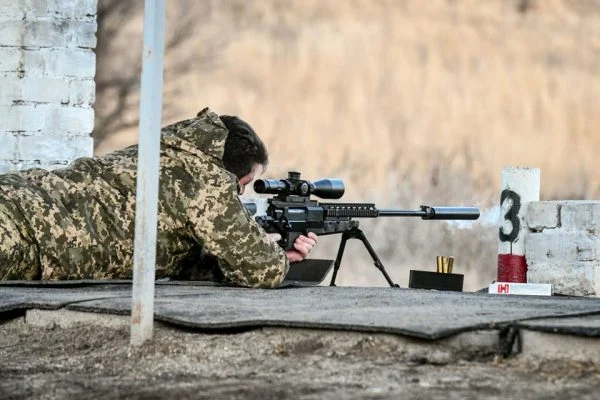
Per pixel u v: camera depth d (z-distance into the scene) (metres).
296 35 71.25
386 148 67.56
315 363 10.20
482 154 68.88
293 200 15.57
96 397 9.53
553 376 9.60
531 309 11.79
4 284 14.12
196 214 14.64
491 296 13.60
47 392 9.79
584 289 20.06
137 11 62.09
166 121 67.56
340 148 67.50
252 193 45.38
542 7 76.62
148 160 10.78
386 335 10.49
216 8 69.88
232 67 69.31
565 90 73.00
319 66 70.56
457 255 51.62
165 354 10.73
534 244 20.56
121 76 60.78
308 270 16.27
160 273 15.11
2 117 23.27
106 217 14.93
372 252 16.34
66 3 23.42
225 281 15.61
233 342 10.85
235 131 15.59
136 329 10.95
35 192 14.72
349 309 11.80
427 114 70.19
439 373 9.73
